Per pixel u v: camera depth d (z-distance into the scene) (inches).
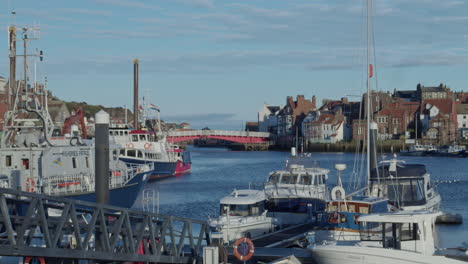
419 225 850.8
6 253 649.0
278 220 1333.7
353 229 1045.2
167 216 891.4
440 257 818.2
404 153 5536.4
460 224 1631.4
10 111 1541.6
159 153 3221.0
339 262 862.5
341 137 6998.0
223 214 1246.9
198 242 973.8
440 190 2527.1
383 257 829.2
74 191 1448.1
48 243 693.9
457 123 6456.7
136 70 3740.2
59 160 1462.8
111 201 1595.7
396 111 6569.9
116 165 1699.1
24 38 1599.4
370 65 1595.7
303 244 1095.6
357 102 7869.1
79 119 2930.6
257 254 963.3
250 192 1337.4
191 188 2677.2
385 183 1389.0
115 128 3083.2
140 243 849.5
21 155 1451.8
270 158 5605.3
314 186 1440.7
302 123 7632.9
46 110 1562.5
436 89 7485.2
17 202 810.2
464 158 5039.4
